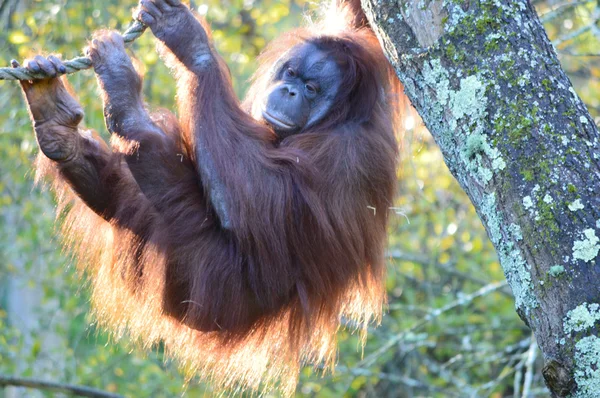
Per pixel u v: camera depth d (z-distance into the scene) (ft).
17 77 23.81
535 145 17.53
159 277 26.13
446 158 19.12
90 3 55.36
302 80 27.55
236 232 25.03
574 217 16.87
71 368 56.29
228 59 61.16
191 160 26.22
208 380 29.09
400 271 60.44
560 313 16.56
